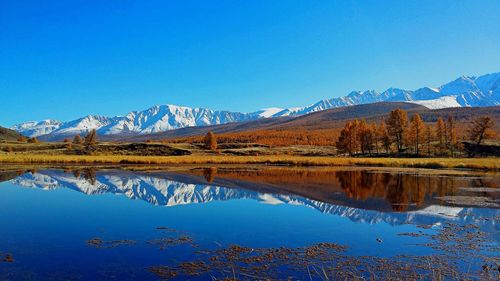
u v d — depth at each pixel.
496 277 11.70
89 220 20.16
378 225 18.98
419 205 24.61
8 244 15.40
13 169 56.50
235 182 38.72
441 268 12.54
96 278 11.58
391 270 12.36
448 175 47.22
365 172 52.50
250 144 153.25
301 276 11.80
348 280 11.51
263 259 13.52
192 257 13.73
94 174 48.41
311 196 28.77
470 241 16.02
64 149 112.94
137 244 15.46
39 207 24.27
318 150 123.19
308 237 16.61
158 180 40.81
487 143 95.56
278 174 48.91
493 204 25.08
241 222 19.67
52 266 12.68
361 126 94.75
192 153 111.94
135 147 109.38
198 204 25.36
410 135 91.00
